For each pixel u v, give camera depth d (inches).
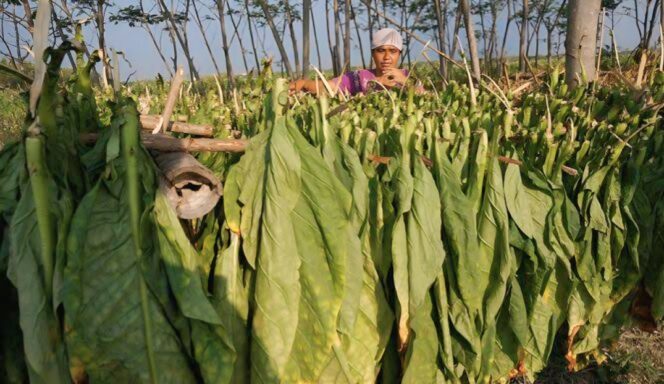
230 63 409.1
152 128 59.2
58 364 44.1
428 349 58.1
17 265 43.0
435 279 59.4
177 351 46.7
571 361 71.8
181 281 46.6
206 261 54.7
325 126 58.3
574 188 69.0
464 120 64.1
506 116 69.7
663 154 71.1
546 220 65.7
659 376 105.8
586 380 106.3
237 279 52.3
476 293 59.8
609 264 68.1
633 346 114.6
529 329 65.8
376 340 57.7
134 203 46.0
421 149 61.9
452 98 94.7
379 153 63.3
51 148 46.1
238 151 55.0
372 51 151.8
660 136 71.2
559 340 105.9
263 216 51.2
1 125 309.9
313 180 52.7
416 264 56.4
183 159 50.9
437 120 71.4
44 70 44.8
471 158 63.2
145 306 45.4
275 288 50.5
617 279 72.6
